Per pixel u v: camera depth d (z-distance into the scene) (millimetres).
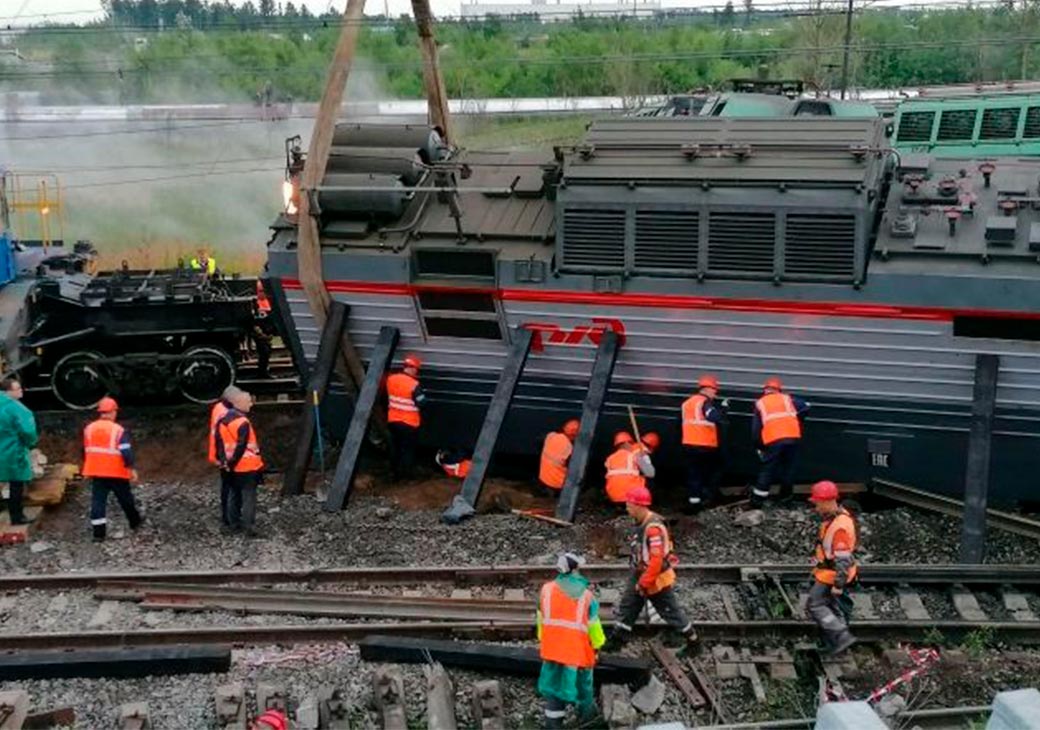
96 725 8781
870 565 10820
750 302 11906
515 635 10016
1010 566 10727
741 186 11719
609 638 9852
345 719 8766
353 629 9969
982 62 39594
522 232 12914
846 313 11648
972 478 11305
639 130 12656
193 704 9023
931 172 12805
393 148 13922
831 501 9352
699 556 11406
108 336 15781
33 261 16797
